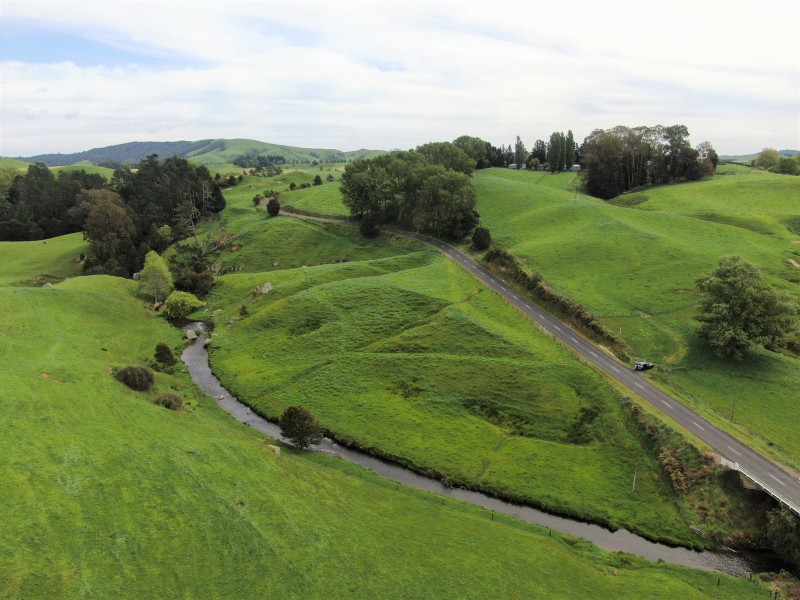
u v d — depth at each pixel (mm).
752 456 58719
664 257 119250
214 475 45250
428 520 50188
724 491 55281
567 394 74188
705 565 49500
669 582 45281
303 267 137875
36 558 31625
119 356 82812
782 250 123875
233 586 34469
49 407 48594
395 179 158625
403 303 103875
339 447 69062
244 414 76500
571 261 122188
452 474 63031
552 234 141625
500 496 59906
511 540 48656
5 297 89688
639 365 79812
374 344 92688
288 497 45938
